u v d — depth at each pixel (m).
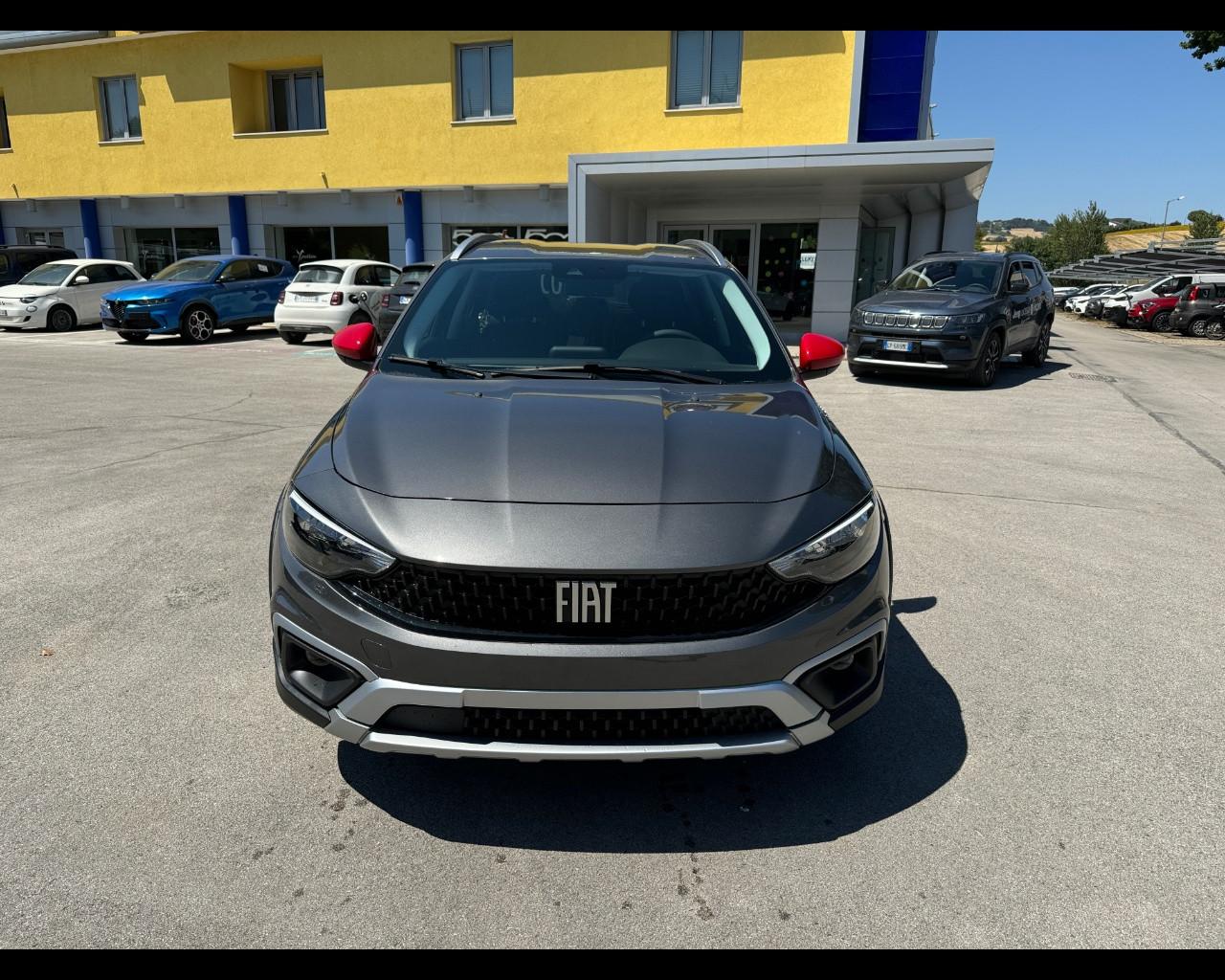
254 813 2.35
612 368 3.05
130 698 2.90
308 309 14.76
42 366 11.86
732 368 3.17
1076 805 2.48
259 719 2.80
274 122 20.70
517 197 18.81
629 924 2.01
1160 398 10.45
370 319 14.94
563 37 17.16
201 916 1.98
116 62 20.62
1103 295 35.53
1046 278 13.34
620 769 2.61
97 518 4.80
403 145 18.78
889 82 15.48
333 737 2.72
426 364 3.08
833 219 17.06
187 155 20.58
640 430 2.49
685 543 2.06
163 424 7.61
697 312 3.44
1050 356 15.88
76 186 21.89
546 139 17.75
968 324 10.35
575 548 2.03
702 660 2.03
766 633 2.08
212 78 19.88
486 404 2.66
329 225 20.36
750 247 18.50
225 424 7.65
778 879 2.17
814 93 15.86
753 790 2.53
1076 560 4.52
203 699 2.91
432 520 2.11
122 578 3.94
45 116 21.72
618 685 2.01
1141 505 5.58
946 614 3.80
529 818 2.37
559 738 2.08
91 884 2.07
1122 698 3.09
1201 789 2.56
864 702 2.30
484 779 2.54
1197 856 2.27
